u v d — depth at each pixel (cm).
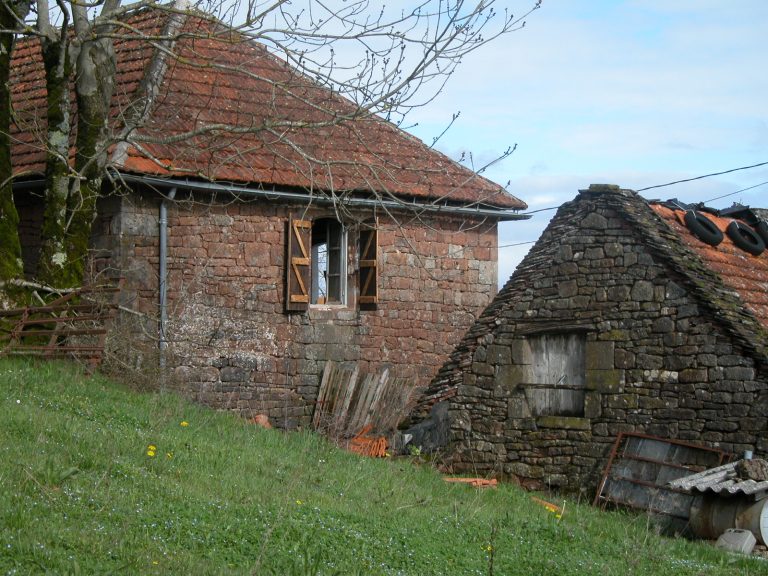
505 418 1562
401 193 1839
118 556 691
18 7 1478
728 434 1353
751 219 1777
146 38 1328
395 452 1625
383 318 1862
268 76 1909
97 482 873
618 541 1121
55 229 1492
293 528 861
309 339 1786
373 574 782
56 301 1443
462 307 1948
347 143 1897
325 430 1717
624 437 1446
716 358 1375
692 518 1267
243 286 1722
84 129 1488
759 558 1117
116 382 1452
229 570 714
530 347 1566
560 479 1493
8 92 1494
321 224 2012
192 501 888
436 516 1068
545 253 1560
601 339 1482
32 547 663
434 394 1634
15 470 841
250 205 1734
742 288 1517
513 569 899
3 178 1475
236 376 1703
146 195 1645
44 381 1284
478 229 1972
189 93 1769
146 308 1630
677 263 1423
